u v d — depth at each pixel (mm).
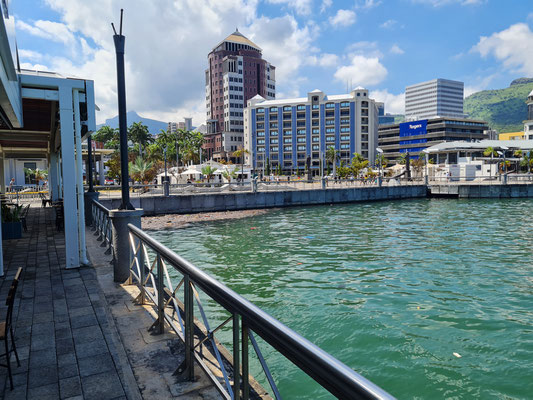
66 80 7543
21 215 13164
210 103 162375
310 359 1323
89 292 5930
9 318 3383
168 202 30453
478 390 5082
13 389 3197
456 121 138875
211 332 2709
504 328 7070
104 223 9750
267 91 164625
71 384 3271
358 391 1055
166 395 3047
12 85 6254
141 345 4012
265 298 8906
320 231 20516
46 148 20250
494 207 34750
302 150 130125
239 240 17531
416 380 5336
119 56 6285
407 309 8094
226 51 157625
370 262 12758
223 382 3174
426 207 35906
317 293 9250
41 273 7195
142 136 95875
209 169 54688
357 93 124875
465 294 9141
